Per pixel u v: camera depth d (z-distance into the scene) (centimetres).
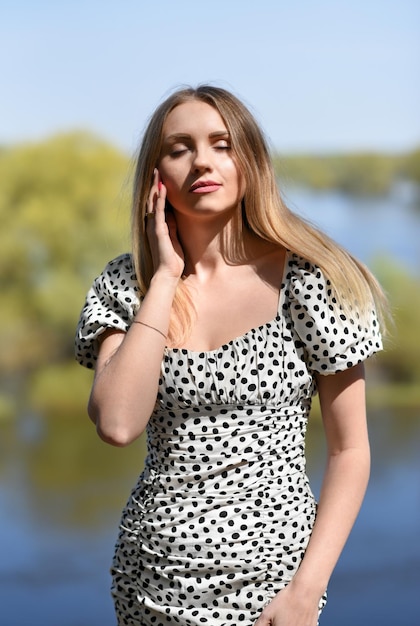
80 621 880
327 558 258
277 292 271
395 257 2223
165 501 264
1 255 2391
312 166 2297
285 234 270
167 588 263
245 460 261
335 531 261
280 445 264
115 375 261
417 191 2255
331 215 2278
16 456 1916
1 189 2461
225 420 262
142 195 280
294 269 270
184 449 263
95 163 2489
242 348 263
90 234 2461
